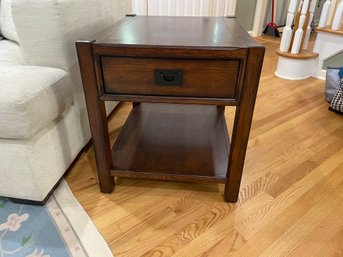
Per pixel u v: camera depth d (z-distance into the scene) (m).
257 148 1.18
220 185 0.98
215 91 0.70
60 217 0.83
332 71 1.58
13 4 0.80
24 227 0.79
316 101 1.63
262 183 0.98
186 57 0.66
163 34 0.77
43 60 0.89
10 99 0.66
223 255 0.72
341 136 1.27
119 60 0.68
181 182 0.99
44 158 0.81
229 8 2.26
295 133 1.30
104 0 1.12
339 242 0.76
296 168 1.06
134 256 0.71
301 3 1.81
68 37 0.88
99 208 0.87
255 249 0.74
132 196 0.92
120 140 1.04
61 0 0.82
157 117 1.20
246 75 0.67
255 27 3.22
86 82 0.72
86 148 1.16
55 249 0.73
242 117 0.73
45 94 0.76
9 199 0.88
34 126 0.72
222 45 0.65
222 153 0.96
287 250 0.74
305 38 1.95
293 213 0.85
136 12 1.78
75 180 0.98
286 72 1.96
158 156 0.95
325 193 0.94
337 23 1.78
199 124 1.14
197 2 2.02
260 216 0.84
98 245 0.74
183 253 0.73
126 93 0.73
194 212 0.86
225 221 0.83
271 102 1.61
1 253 0.71
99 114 0.77
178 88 0.71
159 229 0.80
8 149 0.74
